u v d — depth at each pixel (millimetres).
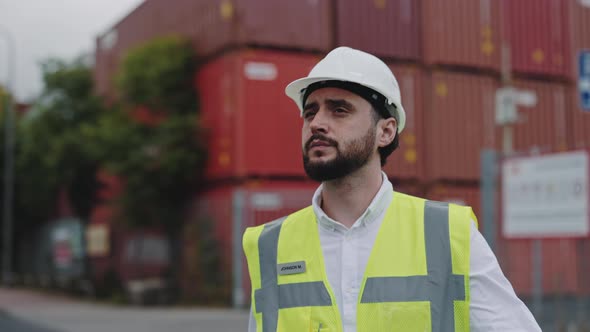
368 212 2014
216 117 17516
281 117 16672
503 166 8656
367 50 16922
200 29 18281
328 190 2090
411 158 17250
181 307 17312
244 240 2230
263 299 2119
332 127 2039
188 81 18672
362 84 2033
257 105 16547
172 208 19000
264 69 16609
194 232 17906
